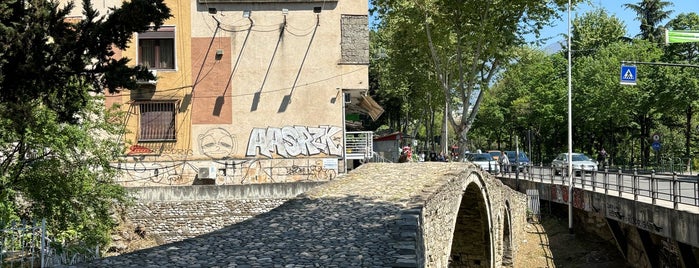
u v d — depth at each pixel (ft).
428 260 38.04
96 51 36.73
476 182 64.54
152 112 85.10
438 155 140.15
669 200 56.70
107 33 36.65
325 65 86.43
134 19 36.35
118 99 83.76
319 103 86.28
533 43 101.86
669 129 162.50
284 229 35.81
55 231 51.96
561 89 175.63
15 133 46.14
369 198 45.50
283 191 79.05
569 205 90.38
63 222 53.26
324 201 45.11
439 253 43.19
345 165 86.07
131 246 70.64
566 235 91.76
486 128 236.63
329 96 86.22
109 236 61.36
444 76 119.65
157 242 74.59
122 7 36.73
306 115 86.12
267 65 86.02
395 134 137.39
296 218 39.09
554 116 174.91
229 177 85.05
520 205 96.89
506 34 98.94
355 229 35.27
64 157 54.08
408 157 89.15
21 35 33.73
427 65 125.59
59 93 37.63
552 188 98.94
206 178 84.02
